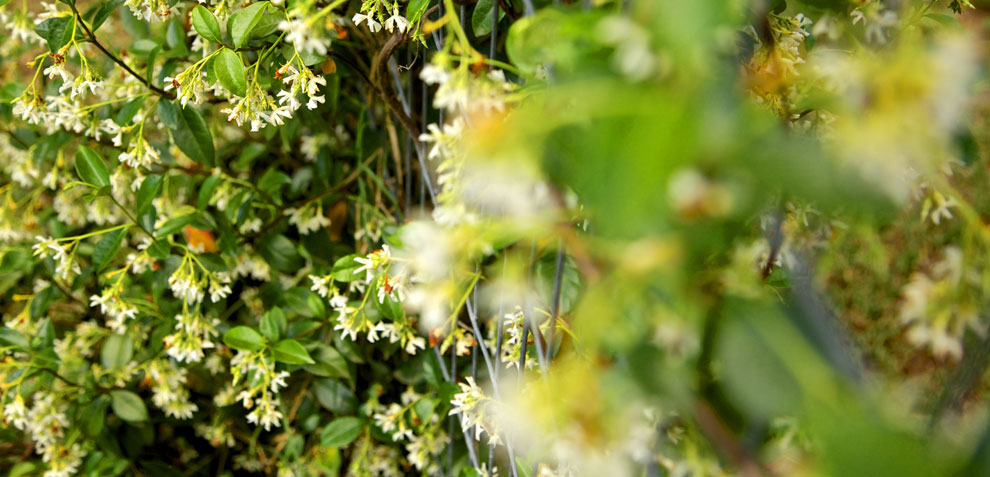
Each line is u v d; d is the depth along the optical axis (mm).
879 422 817
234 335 1699
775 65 1390
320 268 1828
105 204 1827
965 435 864
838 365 1005
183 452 1944
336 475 1797
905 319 1114
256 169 1905
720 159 808
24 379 1763
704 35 849
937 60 705
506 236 1150
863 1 1343
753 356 929
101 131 1796
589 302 992
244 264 1824
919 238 2207
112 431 1872
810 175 786
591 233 1383
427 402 1705
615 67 1004
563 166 1028
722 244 938
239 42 1558
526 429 1097
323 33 1469
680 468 1263
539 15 1187
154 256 1719
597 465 1008
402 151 1805
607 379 1033
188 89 1581
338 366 1745
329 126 1815
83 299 1956
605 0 1082
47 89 1845
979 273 1099
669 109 845
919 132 721
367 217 1805
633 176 839
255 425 1919
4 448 1901
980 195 2061
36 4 1817
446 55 1378
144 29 1840
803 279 1245
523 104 1389
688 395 1006
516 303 1448
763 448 1218
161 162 1806
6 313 1982
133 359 1857
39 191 1913
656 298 963
